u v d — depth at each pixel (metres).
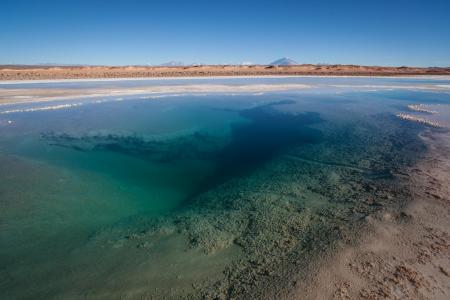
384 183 6.27
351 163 7.87
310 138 11.11
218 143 11.21
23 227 5.34
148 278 3.86
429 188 5.85
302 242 4.38
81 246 4.73
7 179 7.39
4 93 21.05
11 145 10.12
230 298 3.41
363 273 3.64
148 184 7.78
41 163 8.59
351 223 4.76
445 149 8.52
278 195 6.14
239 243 4.50
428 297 3.29
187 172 8.66
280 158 8.97
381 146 9.27
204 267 4.00
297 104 18.80
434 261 3.84
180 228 5.11
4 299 3.64
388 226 4.61
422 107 16.80
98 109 16.44
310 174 7.30
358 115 14.87
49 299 3.61
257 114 15.95
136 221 5.63
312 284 3.50
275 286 3.52
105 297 3.58
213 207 5.98
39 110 15.74
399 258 3.90
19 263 4.34
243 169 8.64
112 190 7.20
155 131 12.50
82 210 6.07
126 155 9.74
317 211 5.30
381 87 28.92
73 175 7.91
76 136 11.41
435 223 4.66
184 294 3.54
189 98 20.84
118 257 4.37
